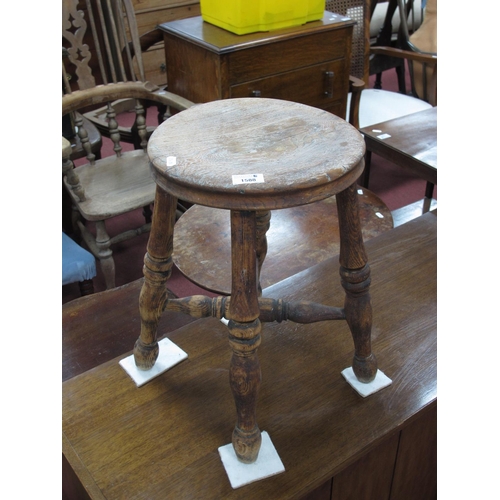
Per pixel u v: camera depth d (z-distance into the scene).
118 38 1.94
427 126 2.02
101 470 0.84
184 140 0.81
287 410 0.93
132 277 2.02
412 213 1.97
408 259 1.28
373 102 2.47
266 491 0.81
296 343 1.08
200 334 1.11
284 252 1.42
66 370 1.18
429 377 0.99
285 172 0.70
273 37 1.87
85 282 1.59
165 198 0.83
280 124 0.86
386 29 2.98
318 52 2.03
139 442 0.89
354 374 0.98
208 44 1.80
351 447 0.87
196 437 0.89
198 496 0.80
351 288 0.88
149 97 1.82
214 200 0.69
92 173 1.86
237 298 0.74
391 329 1.09
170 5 2.94
